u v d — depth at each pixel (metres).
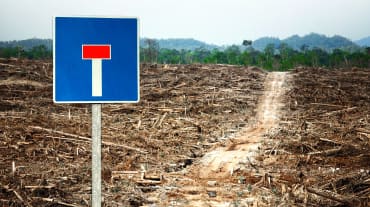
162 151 19.89
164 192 13.86
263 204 12.55
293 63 72.00
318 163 18.03
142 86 36.50
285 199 12.88
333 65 72.56
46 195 12.56
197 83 38.59
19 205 11.62
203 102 31.81
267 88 38.84
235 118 27.98
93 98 5.10
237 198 13.29
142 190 14.06
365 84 39.31
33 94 32.72
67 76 5.06
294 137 21.77
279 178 15.35
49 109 28.53
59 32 5.04
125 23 5.11
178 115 27.94
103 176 15.20
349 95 34.41
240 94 35.56
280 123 26.14
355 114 28.23
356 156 18.70
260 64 76.31
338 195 13.25
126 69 5.14
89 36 5.08
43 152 18.45
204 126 25.34
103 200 12.45
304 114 28.61
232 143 21.86
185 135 23.19
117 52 5.11
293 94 35.00
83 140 20.67
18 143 19.20
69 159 17.83
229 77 42.28
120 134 22.41
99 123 5.13
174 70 44.47
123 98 5.14
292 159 18.34
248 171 16.62
